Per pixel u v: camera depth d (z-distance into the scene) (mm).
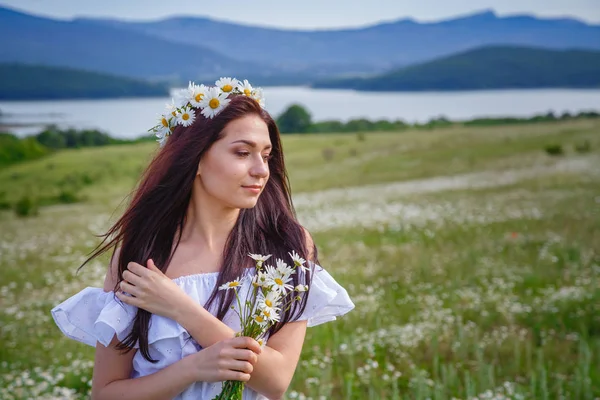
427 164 33031
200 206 2225
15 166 46156
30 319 8094
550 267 9875
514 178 24719
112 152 51125
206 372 1996
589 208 15297
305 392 5266
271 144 2203
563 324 7102
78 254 12578
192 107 2195
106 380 2176
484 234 12695
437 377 5359
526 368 5805
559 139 37156
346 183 29219
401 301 8492
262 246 2256
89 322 2219
